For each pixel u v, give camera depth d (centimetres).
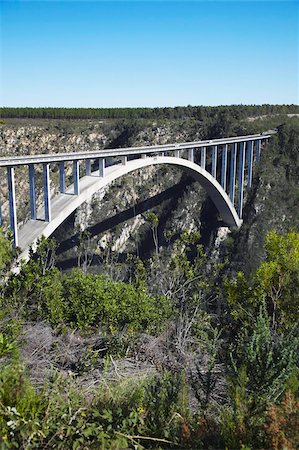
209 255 4781
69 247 5272
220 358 698
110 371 596
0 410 335
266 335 468
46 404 378
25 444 326
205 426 385
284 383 427
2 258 1202
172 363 668
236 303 1159
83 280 985
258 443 354
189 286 1498
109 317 895
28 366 573
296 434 337
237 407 381
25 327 782
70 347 722
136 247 5553
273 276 1120
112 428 377
